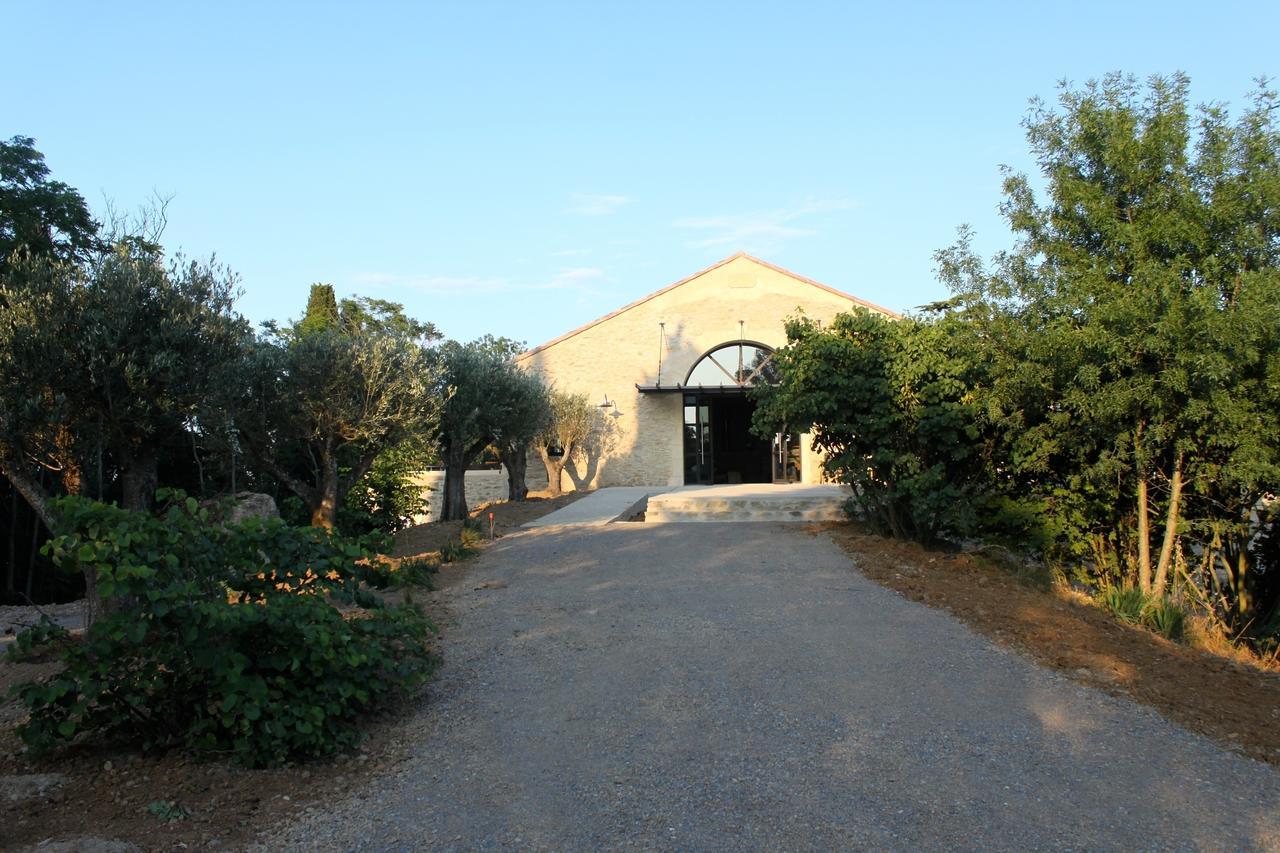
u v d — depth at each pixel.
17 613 11.93
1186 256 10.05
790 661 7.30
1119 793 4.84
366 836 4.41
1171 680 6.83
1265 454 9.45
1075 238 11.22
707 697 6.46
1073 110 11.11
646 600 9.63
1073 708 6.18
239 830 4.46
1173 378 9.11
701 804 4.75
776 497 18.67
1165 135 10.29
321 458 13.39
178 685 5.40
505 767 5.29
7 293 8.20
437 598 9.95
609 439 26.22
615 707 6.30
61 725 5.00
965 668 7.09
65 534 5.07
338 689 5.47
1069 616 8.78
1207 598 11.91
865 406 12.23
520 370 20.86
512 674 7.11
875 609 9.02
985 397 11.34
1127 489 11.62
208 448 12.23
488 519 18.20
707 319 26.27
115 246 8.96
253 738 5.24
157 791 4.87
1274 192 9.70
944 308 12.52
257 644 5.42
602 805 4.76
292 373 12.36
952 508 11.40
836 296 26.00
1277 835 4.37
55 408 8.02
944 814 4.60
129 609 5.16
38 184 16.62
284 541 5.68
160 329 8.52
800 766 5.23
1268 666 8.34
